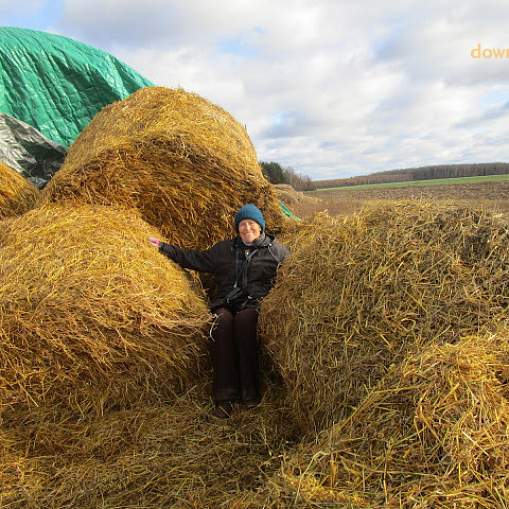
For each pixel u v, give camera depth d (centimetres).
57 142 642
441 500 156
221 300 330
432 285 230
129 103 483
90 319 260
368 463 179
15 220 343
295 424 259
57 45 638
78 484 219
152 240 350
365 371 220
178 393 288
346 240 272
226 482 218
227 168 391
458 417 175
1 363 251
